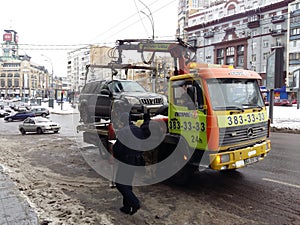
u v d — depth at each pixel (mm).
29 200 5102
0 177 6512
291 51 50875
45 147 12273
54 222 4254
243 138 5711
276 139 12695
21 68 127062
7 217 4234
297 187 5895
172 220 4551
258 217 4578
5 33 132375
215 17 68062
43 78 137250
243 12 58625
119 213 4867
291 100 45625
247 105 6023
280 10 53188
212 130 5312
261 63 56156
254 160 5922
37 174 7516
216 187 6074
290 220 4449
